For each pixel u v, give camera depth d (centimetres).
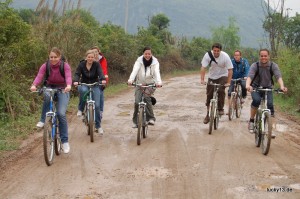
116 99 1794
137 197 613
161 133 1052
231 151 870
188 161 792
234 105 1277
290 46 2384
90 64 964
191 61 4694
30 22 1684
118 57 2700
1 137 980
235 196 613
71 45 1703
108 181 682
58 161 796
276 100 1778
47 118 758
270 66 873
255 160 800
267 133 825
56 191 640
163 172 726
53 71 799
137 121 956
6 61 1203
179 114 1367
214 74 1088
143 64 966
